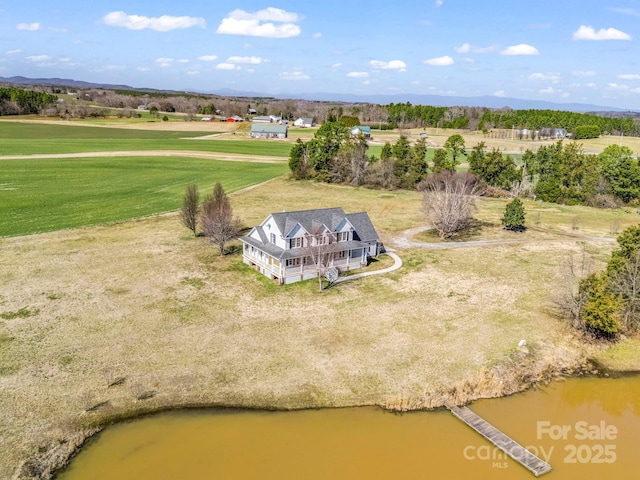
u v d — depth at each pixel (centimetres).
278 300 4512
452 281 5062
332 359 3578
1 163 10531
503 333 4012
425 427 2958
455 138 11838
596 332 4022
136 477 2528
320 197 9012
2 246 5662
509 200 9638
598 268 5456
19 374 3284
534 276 5247
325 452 2731
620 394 3394
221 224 5606
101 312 4166
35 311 4134
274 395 3186
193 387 3238
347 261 5297
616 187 9506
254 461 2652
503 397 3288
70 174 9900
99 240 6003
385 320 4175
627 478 2614
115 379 3281
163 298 4466
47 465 2578
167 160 12075
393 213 8006
